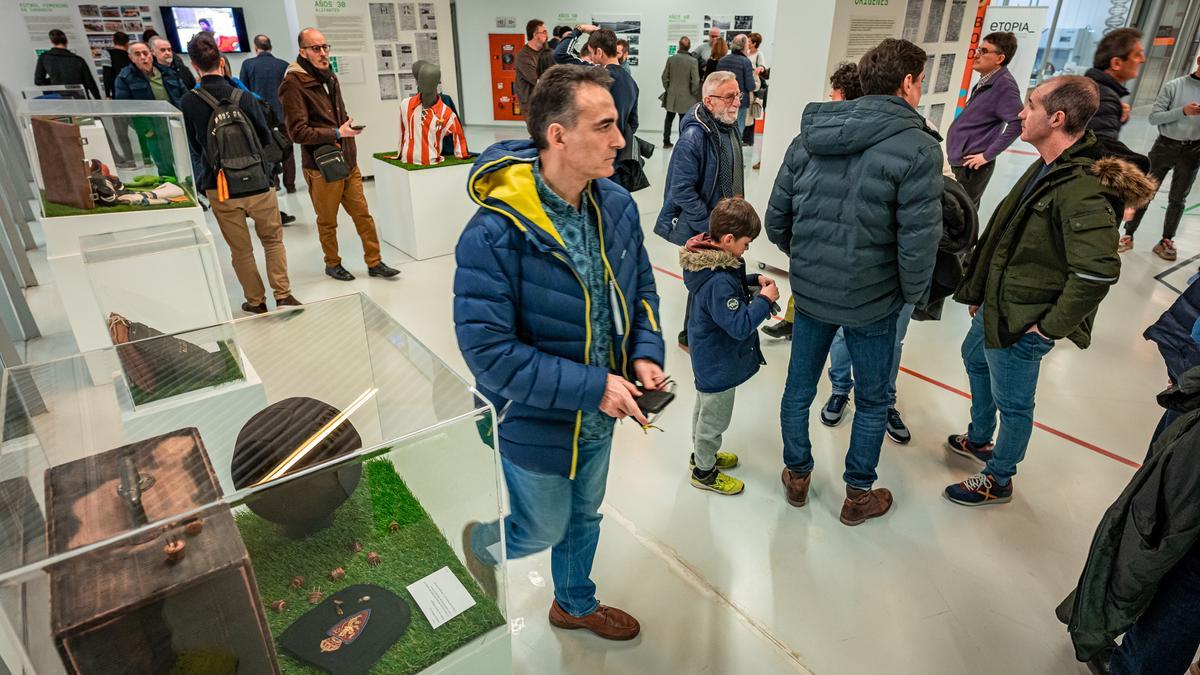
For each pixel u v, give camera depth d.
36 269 4.63
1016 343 2.02
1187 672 1.61
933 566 2.07
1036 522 2.26
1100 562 1.41
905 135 1.74
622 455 2.63
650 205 6.28
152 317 2.46
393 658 1.08
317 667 1.03
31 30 7.72
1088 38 9.96
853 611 1.91
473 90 10.52
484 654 1.18
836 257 1.91
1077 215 1.75
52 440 1.18
